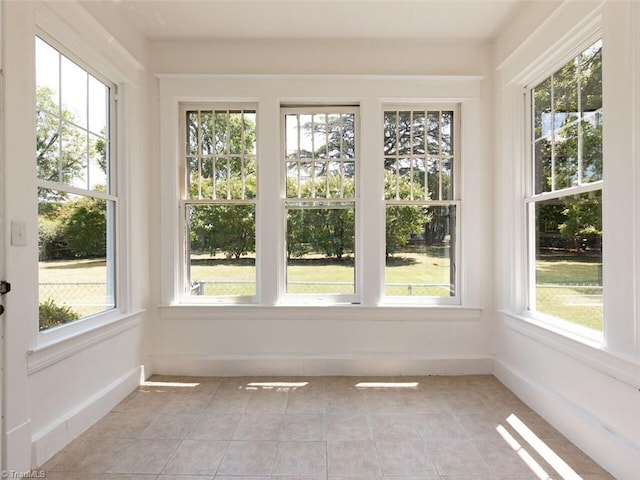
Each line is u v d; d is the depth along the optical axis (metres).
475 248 3.40
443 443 2.26
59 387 2.22
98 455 2.13
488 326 3.42
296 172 3.50
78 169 2.53
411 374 3.37
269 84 3.38
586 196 2.35
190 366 3.38
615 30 1.97
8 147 1.85
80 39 2.38
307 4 2.84
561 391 2.45
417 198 3.50
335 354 3.40
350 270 3.49
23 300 1.94
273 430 2.42
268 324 3.41
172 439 2.31
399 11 2.93
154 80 3.39
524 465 2.04
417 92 3.38
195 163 3.50
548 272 2.75
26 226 1.96
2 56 1.82
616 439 1.93
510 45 3.08
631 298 1.89
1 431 1.81
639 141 1.83
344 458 2.11
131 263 3.05
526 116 3.01
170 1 2.79
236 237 3.49
